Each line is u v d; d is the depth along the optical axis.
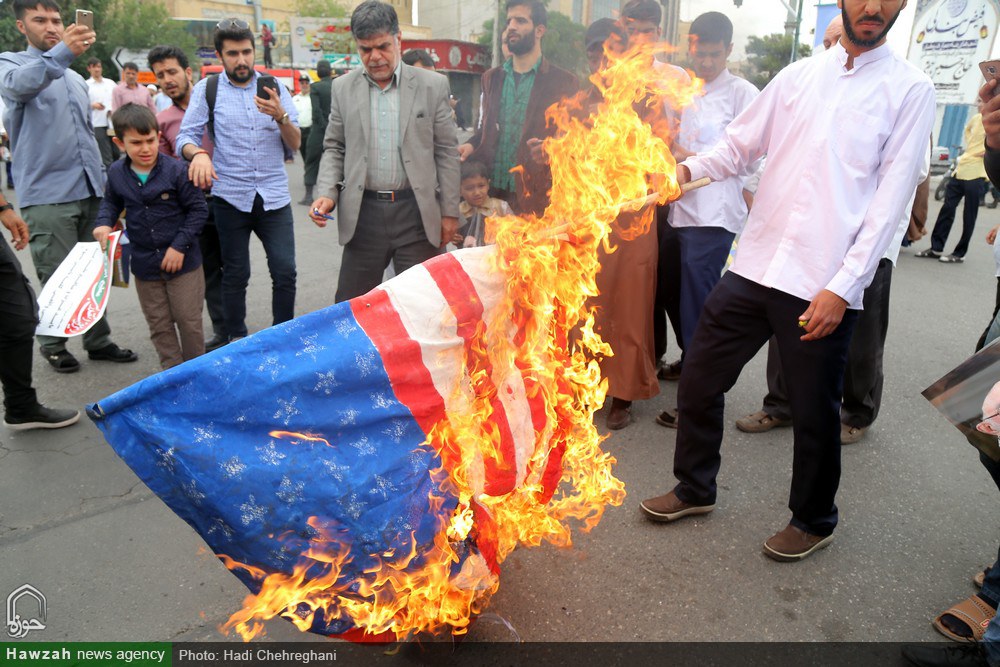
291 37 44.03
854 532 2.95
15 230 3.70
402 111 3.79
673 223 3.82
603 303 3.68
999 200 13.05
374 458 2.00
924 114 2.27
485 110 4.25
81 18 4.09
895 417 4.07
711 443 2.88
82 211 4.47
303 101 13.82
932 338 5.48
